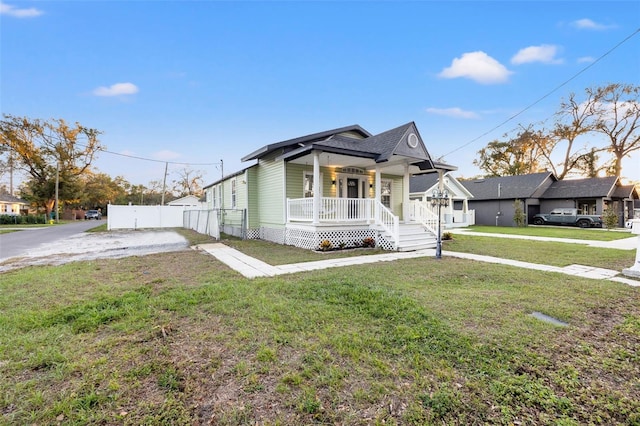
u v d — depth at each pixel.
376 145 10.36
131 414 1.95
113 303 4.08
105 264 7.09
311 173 11.93
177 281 5.37
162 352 2.74
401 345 2.85
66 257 8.32
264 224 12.99
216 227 13.35
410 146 9.84
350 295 4.32
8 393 2.14
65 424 1.85
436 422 1.88
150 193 52.41
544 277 5.62
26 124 29.52
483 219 24.97
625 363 2.62
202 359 2.63
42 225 25.72
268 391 2.18
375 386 2.23
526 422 1.89
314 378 2.33
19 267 6.90
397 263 7.12
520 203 21.69
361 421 1.89
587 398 2.14
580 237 13.56
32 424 1.85
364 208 10.74
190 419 1.91
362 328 3.23
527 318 3.51
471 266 6.72
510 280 5.41
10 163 30.52
